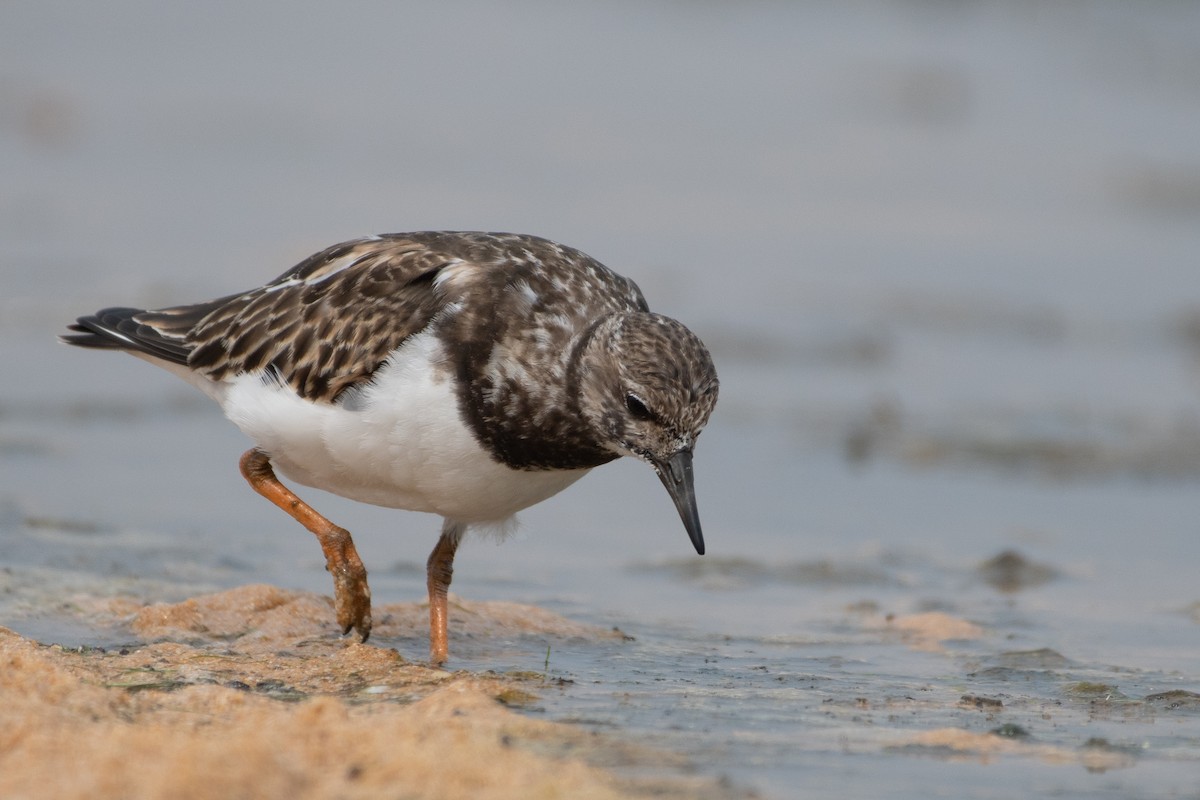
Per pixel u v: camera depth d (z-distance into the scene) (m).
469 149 28.70
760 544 12.73
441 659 9.02
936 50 36.06
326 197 24.73
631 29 38.09
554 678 8.57
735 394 17.66
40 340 17.56
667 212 25.55
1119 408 17.48
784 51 36.53
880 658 9.51
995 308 21.50
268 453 9.41
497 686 8.13
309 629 9.41
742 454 15.63
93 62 32.28
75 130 28.06
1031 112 32.88
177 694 7.39
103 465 13.95
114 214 23.19
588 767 6.52
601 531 13.05
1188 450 15.91
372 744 6.41
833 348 19.44
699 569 11.90
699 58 35.88
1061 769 7.02
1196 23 36.16
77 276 19.75
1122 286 22.81
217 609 9.52
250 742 6.10
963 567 12.23
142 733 6.34
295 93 31.70
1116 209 27.33
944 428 16.61
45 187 24.61
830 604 11.03
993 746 7.36
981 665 9.34
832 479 14.91
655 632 10.07
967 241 25.06
